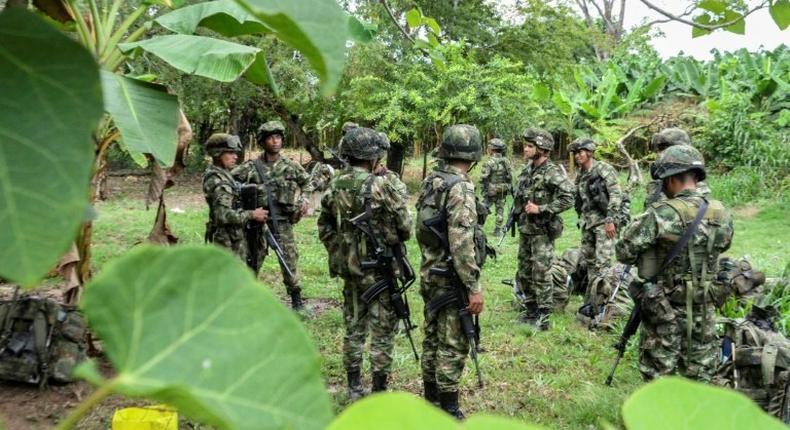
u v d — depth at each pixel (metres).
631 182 12.29
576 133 15.03
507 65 11.77
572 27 13.61
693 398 0.30
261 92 10.68
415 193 13.55
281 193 5.64
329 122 12.36
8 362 3.37
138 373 0.29
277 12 0.34
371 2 8.58
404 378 4.37
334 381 4.28
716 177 13.48
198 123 13.77
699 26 1.88
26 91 0.34
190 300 0.30
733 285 4.62
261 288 0.31
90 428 3.06
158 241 3.93
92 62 0.35
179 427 2.51
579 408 3.92
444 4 12.69
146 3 1.99
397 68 11.67
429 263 3.54
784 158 12.90
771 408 3.25
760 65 17.98
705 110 15.52
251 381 0.30
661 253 3.34
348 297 3.97
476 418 0.25
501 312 5.96
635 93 14.84
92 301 0.29
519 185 5.71
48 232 0.32
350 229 3.81
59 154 0.34
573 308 6.12
